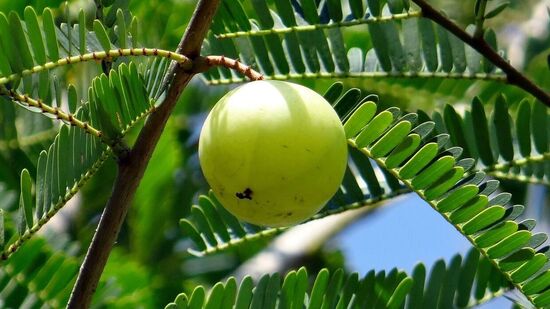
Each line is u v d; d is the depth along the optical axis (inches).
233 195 19.1
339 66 22.0
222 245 21.5
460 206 20.0
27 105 18.9
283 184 18.9
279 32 21.9
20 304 22.3
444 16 21.8
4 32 18.6
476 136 21.7
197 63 19.4
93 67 23.3
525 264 20.1
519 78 21.9
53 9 23.0
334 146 19.0
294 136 18.8
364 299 20.7
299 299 20.1
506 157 21.8
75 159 19.3
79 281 19.0
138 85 19.1
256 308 19.9
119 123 19.1
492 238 20.1
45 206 19.3
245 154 18.8
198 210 21.6
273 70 22.0
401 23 23.3
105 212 19.1
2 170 23.8
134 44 19.2
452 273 21.1
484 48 21.8
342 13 21.8
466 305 21.0
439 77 22.1
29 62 18.7
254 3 21.7
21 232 19.3
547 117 21.9
